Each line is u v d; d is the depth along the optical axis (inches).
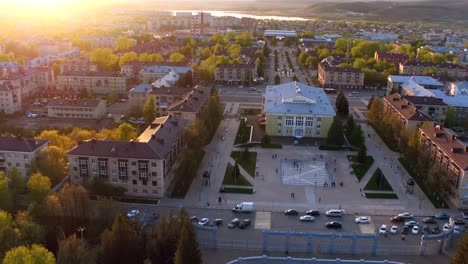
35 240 7642.7
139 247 7431.1
